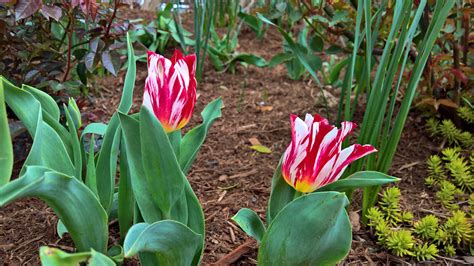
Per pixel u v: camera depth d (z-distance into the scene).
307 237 0.56
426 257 0.75
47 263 0.46
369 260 0.75
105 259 0.51
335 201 0.54
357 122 1.14
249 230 0.61
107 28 0.87
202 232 0.62
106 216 0.60
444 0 0.75
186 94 0.58
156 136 0.55
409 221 0.82
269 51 1.75
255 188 0.89
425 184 0.92
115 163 0.65
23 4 0.74
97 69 1.30
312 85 1.43
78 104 0.93
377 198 0.87
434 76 1.07
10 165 0.53
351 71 0.78
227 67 1.53
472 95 1.05
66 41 1.12
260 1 1.69
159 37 1.60
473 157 0.98
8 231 0.77
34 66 0.89
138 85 1.38
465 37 0.99
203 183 0.91
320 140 0.56
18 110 0.60
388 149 0.79
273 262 0.58
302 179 0.58
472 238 0.77
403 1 0.73
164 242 0.55
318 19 1.01
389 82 0.75
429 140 1.07
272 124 1.16
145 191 0.59
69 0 0.83
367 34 0.77
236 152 1.02
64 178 0.54
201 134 0.67
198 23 1.33
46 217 0.80
